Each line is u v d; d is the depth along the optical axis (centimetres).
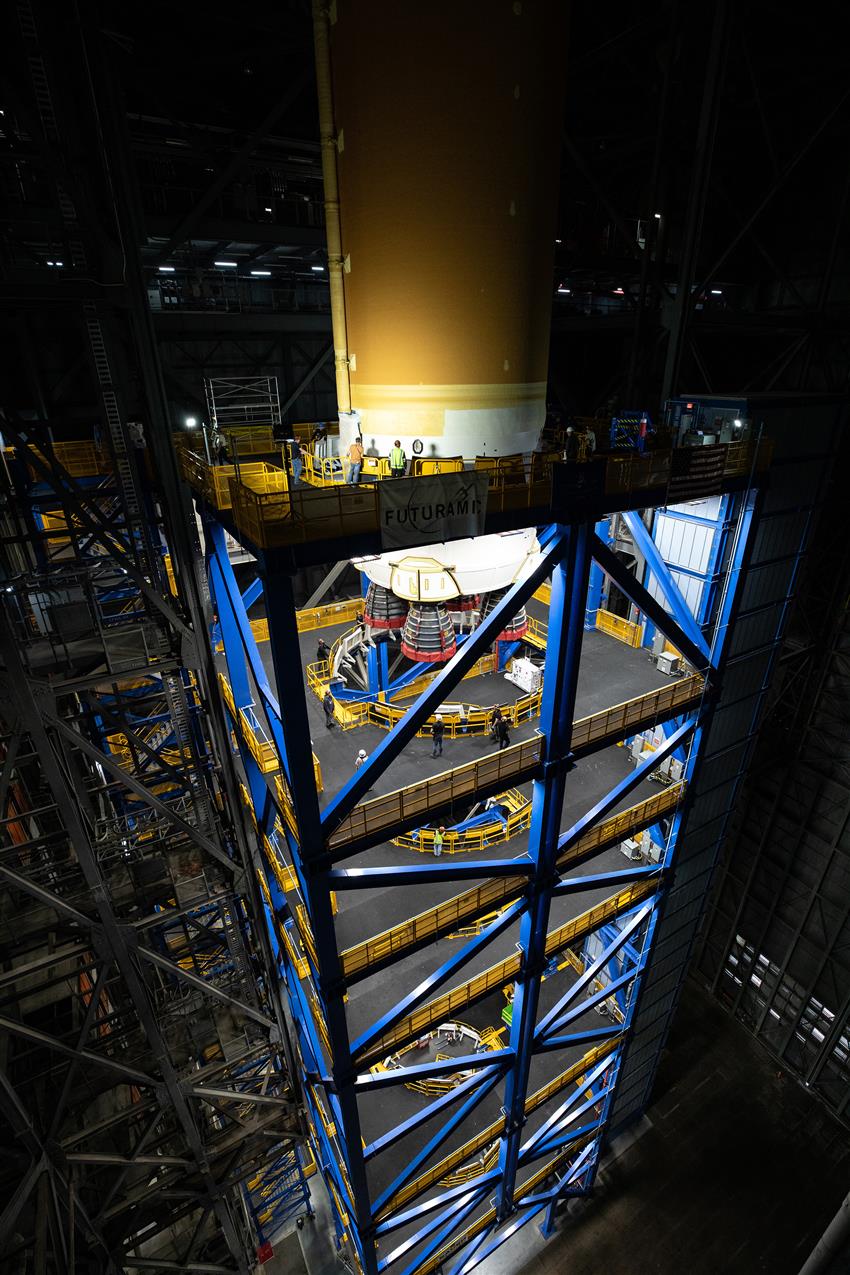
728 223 3397
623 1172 2923
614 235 3531
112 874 1716
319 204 2950
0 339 2027
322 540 1077
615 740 1719
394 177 1302
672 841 2127
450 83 1205
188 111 2380
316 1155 2405
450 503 1179
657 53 2297
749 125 2950
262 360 2847
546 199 1405
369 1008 1912
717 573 1869
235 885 1716
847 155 2930
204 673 1538
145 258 2461
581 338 3744
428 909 1845
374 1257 1964
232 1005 1769
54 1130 1496
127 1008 1775
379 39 1203
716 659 1872
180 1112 1761
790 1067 3394
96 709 1573
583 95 2841
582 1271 2611
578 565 1398
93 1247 1694
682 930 2494
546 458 1452
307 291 3291
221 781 1812
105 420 1354
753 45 2636
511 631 2150
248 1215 2514
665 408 1981
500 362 1470
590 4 2516
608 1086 2680
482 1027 2653
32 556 1945
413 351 1440
